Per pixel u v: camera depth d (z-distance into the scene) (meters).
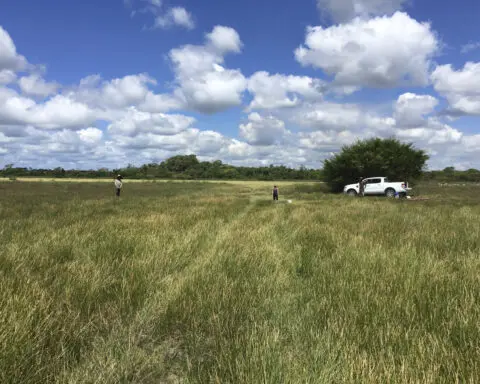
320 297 3.65
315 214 11.75
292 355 2.39
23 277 3.80
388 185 27.38
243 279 4.22
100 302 3.50
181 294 3.56
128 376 2.29
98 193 30.02
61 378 2.15
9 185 43.69
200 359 2.52
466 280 3.94
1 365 2.12
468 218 10.68
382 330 2.70
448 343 2.50
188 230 7.70
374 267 4.63
